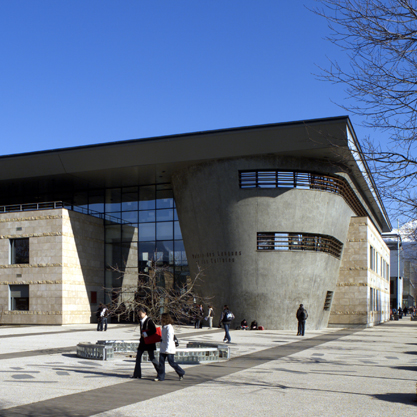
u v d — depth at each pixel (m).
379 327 40.47
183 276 40.22
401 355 18.14
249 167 34.97
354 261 39.31
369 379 12.20
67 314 37.38
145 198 42.31
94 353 15.71
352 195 40.66
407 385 11.34
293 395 9.90
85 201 44.09
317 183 35.72
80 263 39.22
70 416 7.87
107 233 42.91
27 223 38.62
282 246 34.94
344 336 28.38
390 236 49.16
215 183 35.62
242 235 35.06
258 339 25.30
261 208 34.91
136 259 41.66
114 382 11.34
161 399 9.34
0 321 38.41
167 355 11.77
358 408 8.68
